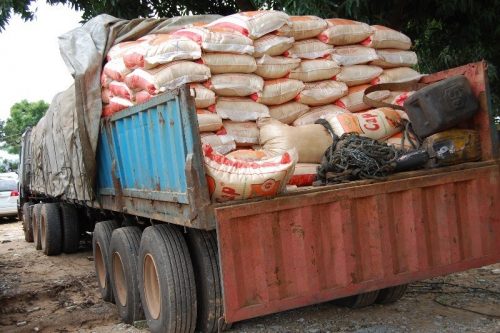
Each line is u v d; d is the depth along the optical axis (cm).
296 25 489
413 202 403
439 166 429
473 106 434
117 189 533
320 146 448
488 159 443
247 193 352
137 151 468
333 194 372
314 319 472
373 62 530
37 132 982
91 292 668
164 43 435
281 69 475
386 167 400
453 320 455
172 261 401
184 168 361
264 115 466
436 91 430
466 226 428
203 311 405
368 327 444
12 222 1836
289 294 359
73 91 648
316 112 499
